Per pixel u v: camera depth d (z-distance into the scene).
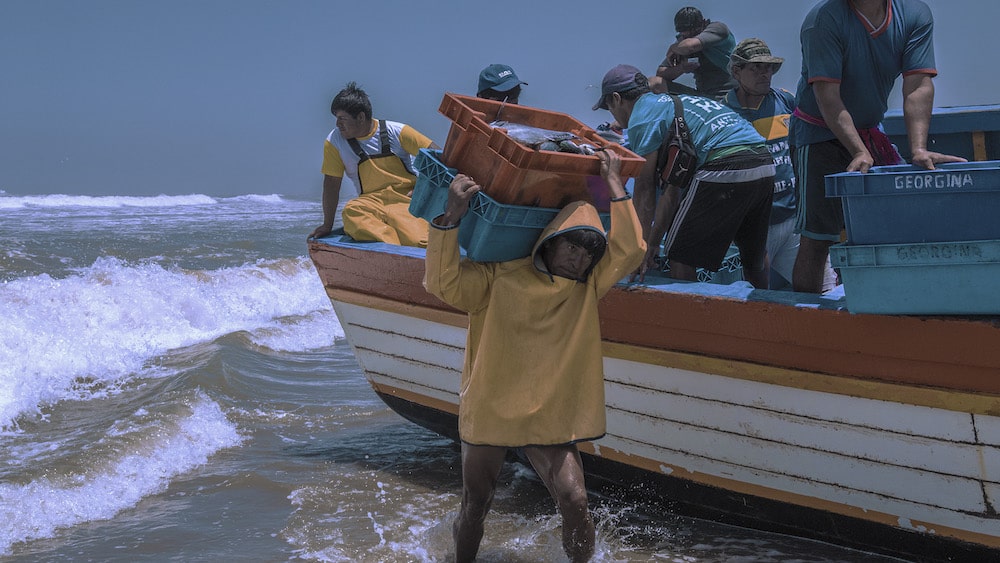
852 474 3.88
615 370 4.48
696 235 4.48
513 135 3.78
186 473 5.50
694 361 4.15
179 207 29.19
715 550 4.32
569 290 3.61
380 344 5.61
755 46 5.28
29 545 4.47
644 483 4.68
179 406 6.50
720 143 4.34
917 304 3.41
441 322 5.14
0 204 28.02
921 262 3.33
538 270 3.62
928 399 3.55
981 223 3.24
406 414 5.78
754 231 4.65
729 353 4.04
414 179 6.02
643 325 4.28
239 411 6.75
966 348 3.39
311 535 4.53
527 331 3.60
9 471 5.32
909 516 3.81
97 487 5.12
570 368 3.61
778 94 5.54
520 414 3.59
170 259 13.62
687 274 4.70
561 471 3.64
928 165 3.61
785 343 3.85
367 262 5.48
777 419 4.00
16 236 14.97
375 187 5.94
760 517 4.34
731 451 4.21
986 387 3.41
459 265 3.61
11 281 9.98
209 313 10.35
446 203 3.69
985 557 3.72
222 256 14.27
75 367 7.85
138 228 18.41
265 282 12.20
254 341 9.20
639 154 4.32
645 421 4.46
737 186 4.35
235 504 4.98
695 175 4.39
